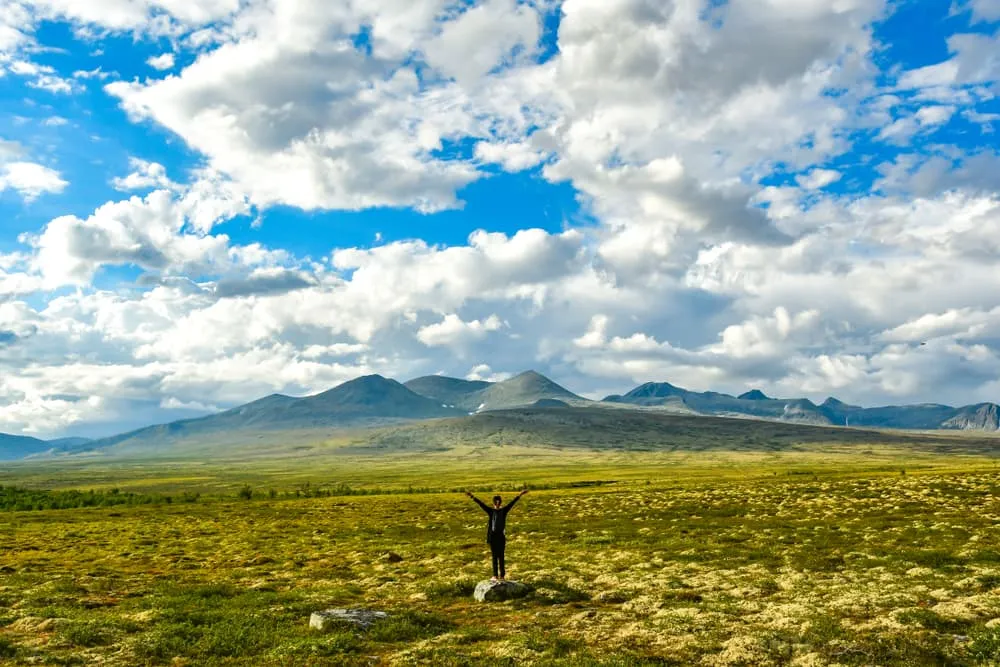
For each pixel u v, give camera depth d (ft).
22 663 68.64
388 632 78.43
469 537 200.75
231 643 76.18
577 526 219.00
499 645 71.41
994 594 88.79
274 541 207.41
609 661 64.59
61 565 159.43
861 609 83.97
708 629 77.10
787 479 452.35
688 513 244.22
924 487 281.54
